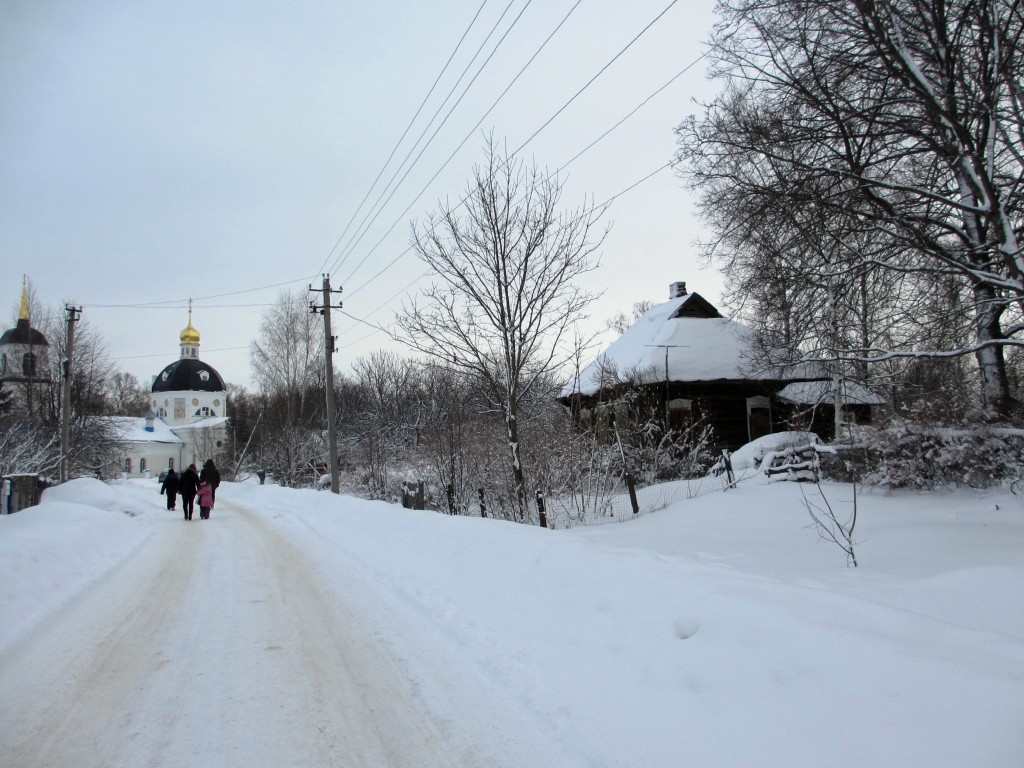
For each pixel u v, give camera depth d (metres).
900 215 10.59
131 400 112.50
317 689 5.23
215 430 77.88
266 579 9.82
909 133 10.05
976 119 10.04
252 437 51.53
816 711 3.48
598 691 4.66
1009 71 9.34
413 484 19.19
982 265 10.03
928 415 12.80
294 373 43.62
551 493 15.71
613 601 5.60
